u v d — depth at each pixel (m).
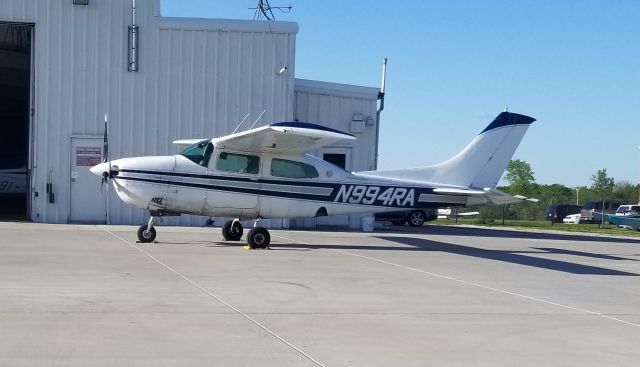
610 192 71.00
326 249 13.77
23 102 29.59
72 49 19.11
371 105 22.09
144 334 5.59
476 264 12.08
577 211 49.47
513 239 19.92
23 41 22.08
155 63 19.48
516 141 16.78
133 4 19.27
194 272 9.40
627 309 7.77
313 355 5.15
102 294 7.33
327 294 7.97
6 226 17.03
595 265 12.81
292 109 20.14
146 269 9.51
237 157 13.48
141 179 13.03
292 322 6.32
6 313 6.20
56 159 19.11
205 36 19.67
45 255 10.73
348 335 5.88
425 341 5.77
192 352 5.09
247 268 10.07
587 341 6.00
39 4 18.92
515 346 5.71
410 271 10.55
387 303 7.53
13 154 30.45
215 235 16.09
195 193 13.24
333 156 21.88
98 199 19.27
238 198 13.47
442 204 15.33
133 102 19.41
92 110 19.22
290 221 21.05
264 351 5.21
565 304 7.98
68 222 19.16
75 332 5.56
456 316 6.94
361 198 14.52
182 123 19.64
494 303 7.83
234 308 6.88
